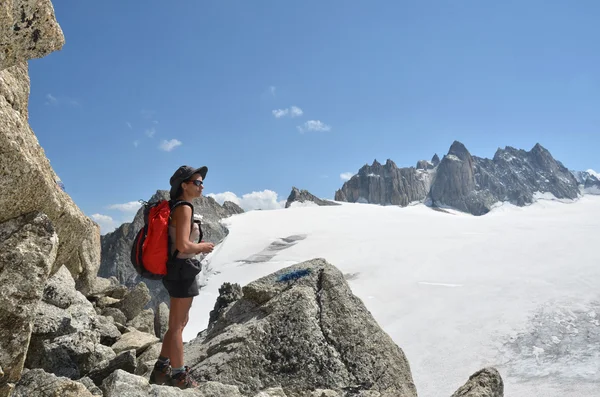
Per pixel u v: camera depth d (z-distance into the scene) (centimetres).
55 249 405
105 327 904
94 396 396
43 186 405
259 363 624
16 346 363
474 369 5691
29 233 388
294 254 12294
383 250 11988
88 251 1173
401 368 667
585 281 8088
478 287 8556
